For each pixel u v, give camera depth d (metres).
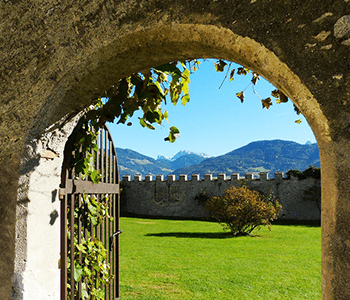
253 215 13.50
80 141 1.97
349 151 0.93
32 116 1.49
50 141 1.60
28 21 1.50
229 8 1.09
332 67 0.95
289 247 10.14
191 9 1.14
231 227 13.53
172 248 10.04
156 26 1.19
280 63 1.01
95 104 2.22
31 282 1.54
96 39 1.33
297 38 1.00
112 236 2.65
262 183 25.31
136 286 5.80
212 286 5.79
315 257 8.43
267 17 1.04
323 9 0.97
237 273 6.73
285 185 24.47
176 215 28.84
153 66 1.45
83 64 1.37
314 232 14.62
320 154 1.01
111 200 2.67
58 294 1.73
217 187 27.22
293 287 5.73
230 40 1.09
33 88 1.48
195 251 9.45
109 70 1.40
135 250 9.67
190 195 28.38
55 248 1.72
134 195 31.14
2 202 1.55
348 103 0.93
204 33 1.13
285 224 20.20
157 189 30.00
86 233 2.29
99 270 2.35
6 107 1.55
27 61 1.50
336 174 0.94
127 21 1.25
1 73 1.57
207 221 22.70
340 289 0.93
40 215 1.61
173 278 6.34
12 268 1.51
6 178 1.54
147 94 1.86
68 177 1.99
